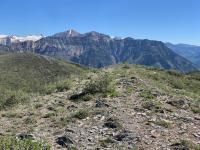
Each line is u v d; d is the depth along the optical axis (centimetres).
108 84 2788
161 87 3102
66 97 2681
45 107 2414
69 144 1582
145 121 1917
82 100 2472
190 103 2403
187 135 1731
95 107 2225
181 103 2353
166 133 1739
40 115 2175
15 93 3117
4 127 1945
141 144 1581
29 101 2722
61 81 3622
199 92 3794
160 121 1898
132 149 1513
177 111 2170
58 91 3108
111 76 3391
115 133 1725
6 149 1282
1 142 1305
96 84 2691
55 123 1939
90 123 1898
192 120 1989
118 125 1814
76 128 1820
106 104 2244
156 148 1536
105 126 1834
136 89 2739
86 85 2828
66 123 1908
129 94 2566
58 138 1634
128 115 2019
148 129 1784
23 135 1698
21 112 2314
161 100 2416
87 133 1738
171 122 1927
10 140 1347
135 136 1664
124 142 1614
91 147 1561
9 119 2155
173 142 1616
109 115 2009
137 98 2448
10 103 2714
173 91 3020
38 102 2623
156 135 1702
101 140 1638
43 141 1597
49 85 3488
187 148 1513
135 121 1912
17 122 2044
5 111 2430
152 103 2258
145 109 2153
